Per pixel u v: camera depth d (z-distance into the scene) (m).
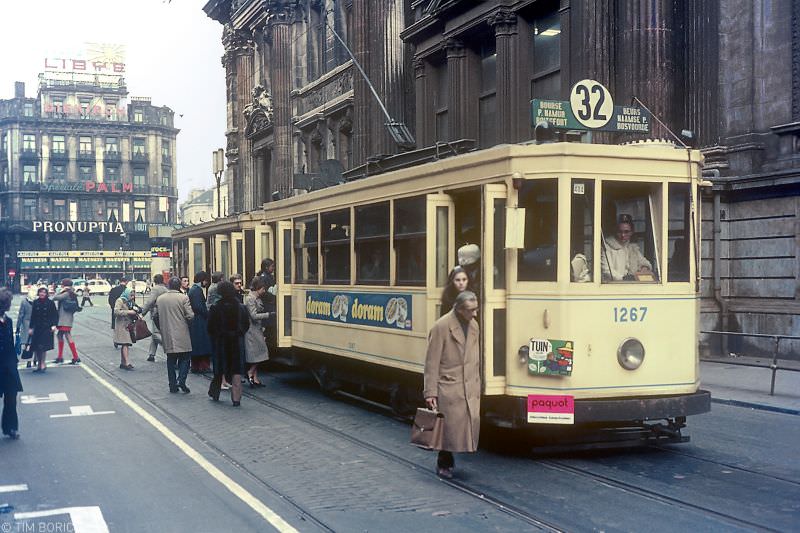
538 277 7.80
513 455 8.16
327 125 31.09
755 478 7.19
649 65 16.05
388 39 25.08
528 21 19.47
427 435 6.95
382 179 10.16
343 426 9.86
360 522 5.92
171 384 12.91
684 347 8.06
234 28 40.59
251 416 10.63
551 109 8.50
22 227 83.69
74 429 9.75
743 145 17.56
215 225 18.36
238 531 5.74
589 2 16.70
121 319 16.44
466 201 8.92
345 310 11.18
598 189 7.83
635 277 7.96
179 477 7.35
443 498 6.58
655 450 8.42
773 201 17.11
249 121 39.25
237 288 14.35
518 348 7.86
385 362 9.96
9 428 9.14
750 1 17.58
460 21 21.08
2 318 9.21
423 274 9.10
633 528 5.74
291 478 7.28
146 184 89.25
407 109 25.17
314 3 33.06
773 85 17.30
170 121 91.31
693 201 8.19
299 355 13.31
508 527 5.79
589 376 7.70
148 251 89.06
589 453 8.27
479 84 21.73
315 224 12.32
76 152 86.62
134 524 5.92
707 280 17.81
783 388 12.91
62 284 18.12
